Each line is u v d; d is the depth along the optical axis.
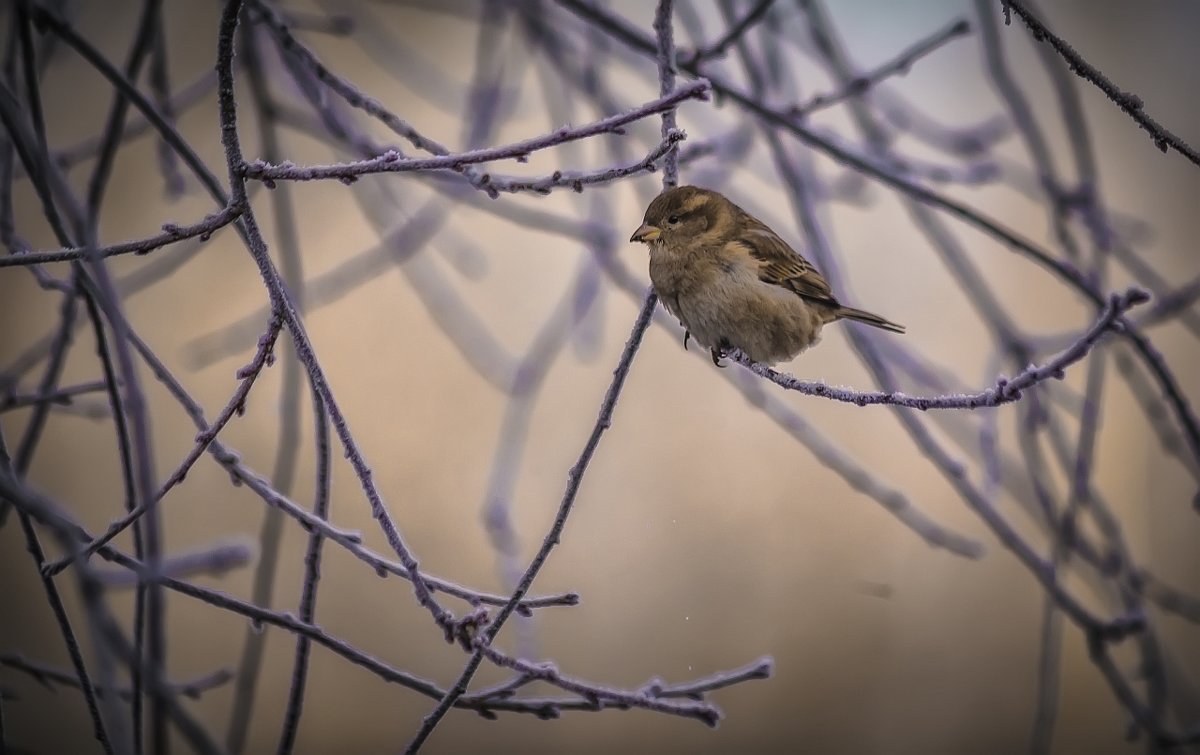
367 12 11.80
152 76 9.85
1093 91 15.54
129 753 4.18
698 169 10.67
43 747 11.67
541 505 15.96
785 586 15.91
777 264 9.02
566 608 15.70
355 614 14.98
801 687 15.39
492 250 16.75
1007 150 15.75
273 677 14.70
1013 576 15.70
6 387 8.97
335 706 14.73
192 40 13.92
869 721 15.45
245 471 6.12
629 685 15.34
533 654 8.89
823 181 10.84
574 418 16.34
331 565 15.05
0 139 7.96
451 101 11.27
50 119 13.34
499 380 11.05
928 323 16.27
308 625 6.05
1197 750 8.96
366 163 5.52
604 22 8.23
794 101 10.08
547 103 10.59
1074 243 9.23
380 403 16.12
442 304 11.39
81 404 9.37
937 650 15.59
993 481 9.12
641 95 15.26
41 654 11.67
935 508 16.03
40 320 13.52
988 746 14.98
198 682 7.64
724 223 9.03
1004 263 16.41
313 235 16.14
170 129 6.89
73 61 12.87
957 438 9.88
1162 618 13.92
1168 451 9.24
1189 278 15.41
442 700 5.79
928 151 15.90
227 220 5.59
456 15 10.92
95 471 14.50
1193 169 15.38
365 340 16.42
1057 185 9.11
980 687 15.37
